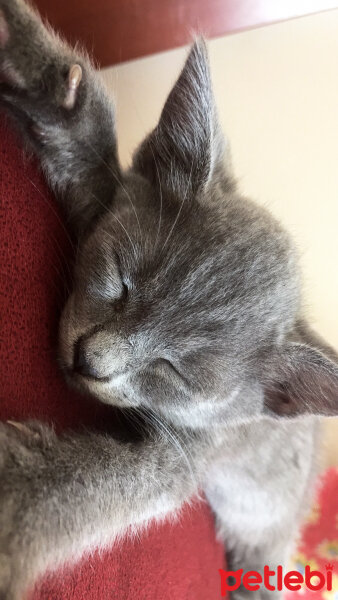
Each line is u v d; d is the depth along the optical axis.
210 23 0.23
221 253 0.12
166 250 0.12
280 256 0.13
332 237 0.24
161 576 0.15
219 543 0.21
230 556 0.22
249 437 0.15
